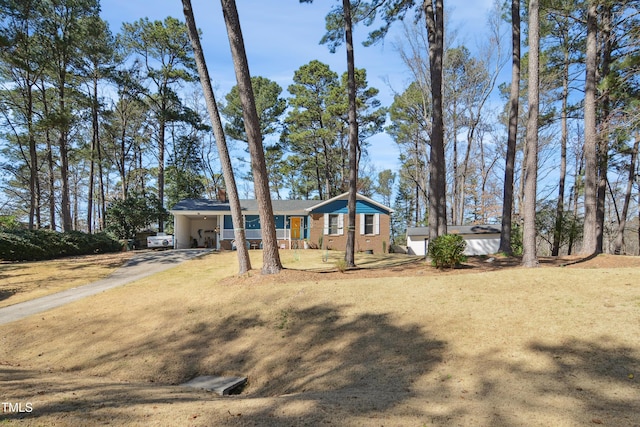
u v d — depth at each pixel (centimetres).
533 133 979
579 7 1344
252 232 2370
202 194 3516
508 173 1345
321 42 1468
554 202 2531
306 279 996
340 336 660
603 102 1270
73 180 3991
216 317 809
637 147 1596
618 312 595
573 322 579
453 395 414
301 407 381
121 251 2295
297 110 3078
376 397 416
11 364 660
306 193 3975
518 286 777
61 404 389
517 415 352
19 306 994
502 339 555
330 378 523
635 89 1195
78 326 823
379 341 618
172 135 3278
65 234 2000
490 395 406
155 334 764
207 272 1409
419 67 2373
